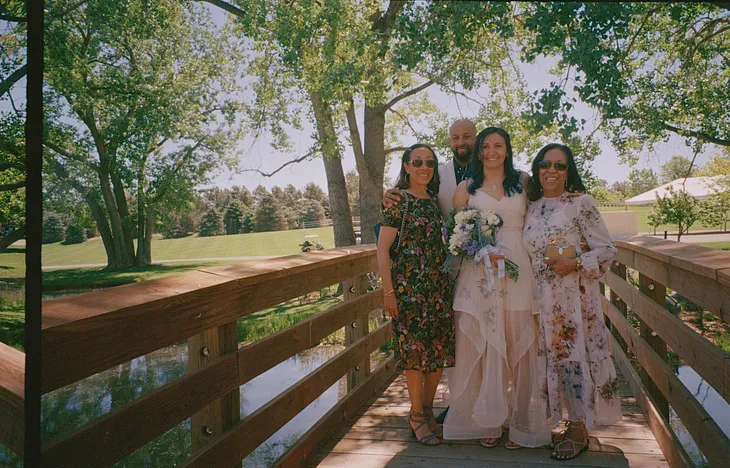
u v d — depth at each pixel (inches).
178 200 454.6
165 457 140.9
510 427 100.3
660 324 102.5
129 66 359.6
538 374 96.9
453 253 100.2
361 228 367.2
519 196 101.6
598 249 93.9
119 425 57.1
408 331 103.3
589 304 95.9
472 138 121.5
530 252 98.9
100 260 377.1
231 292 79.0
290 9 285.6
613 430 108.3
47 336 49.2
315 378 106.0
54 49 200.7
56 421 158.9
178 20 387.5
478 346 99.6
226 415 78.3
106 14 274.8
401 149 401.4
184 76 422.9
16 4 101.3
